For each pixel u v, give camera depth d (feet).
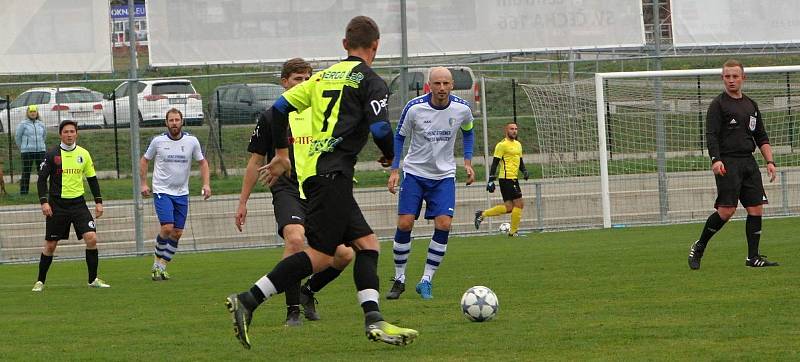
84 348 63.10
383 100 54.95
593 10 171.01
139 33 185.16
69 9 159.22
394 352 56.80
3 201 170.19
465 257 124.88
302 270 54.49
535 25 169.89
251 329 68.23
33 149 170.19
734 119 95.61
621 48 175.32
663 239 139.13
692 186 178.81
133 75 156.04
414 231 170.81
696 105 187.52
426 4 166.91
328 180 54.80
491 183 158.81
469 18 168.14
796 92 186.91
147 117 186.60
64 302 94.89
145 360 57.36
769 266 96.73
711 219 96.43
